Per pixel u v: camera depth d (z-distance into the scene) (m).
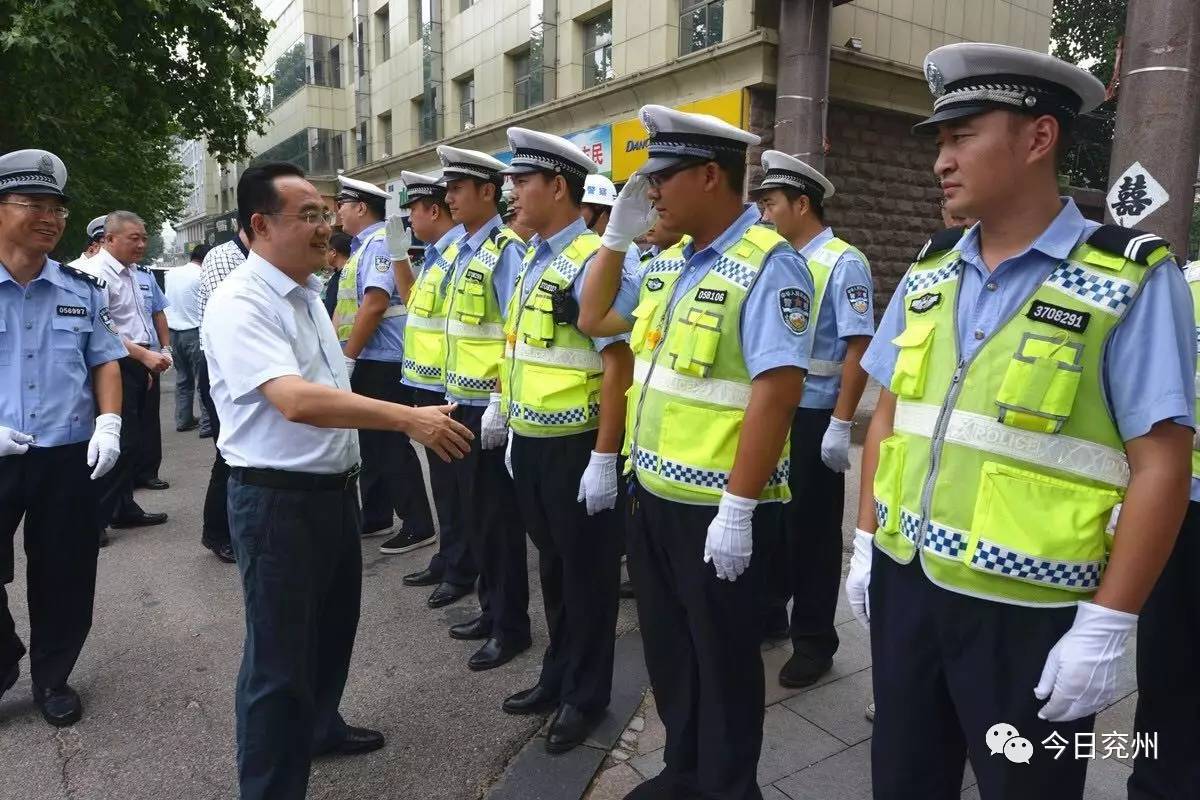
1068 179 14.43
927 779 1.60
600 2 11.48
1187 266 2.20
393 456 4.59
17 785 2.57
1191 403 1.32
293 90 23.36
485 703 3.01
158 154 15.17
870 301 3.05
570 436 2.68
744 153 2.09
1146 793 2.19
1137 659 2.19
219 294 2.17
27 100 7.12
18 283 2.86
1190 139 3.85
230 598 4.02
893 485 1.60
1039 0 11.89
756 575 2.09
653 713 2.92
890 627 1.61
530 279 2.90
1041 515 1.39
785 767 2.55
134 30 7.61
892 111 10.32
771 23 9.22
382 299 4.37
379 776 2.58
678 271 2.22
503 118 13.54
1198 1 3.75
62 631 2.96
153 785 2.57
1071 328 1.37
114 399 3.05
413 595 4.04
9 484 2.79
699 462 2.02
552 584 2.88
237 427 2.18
